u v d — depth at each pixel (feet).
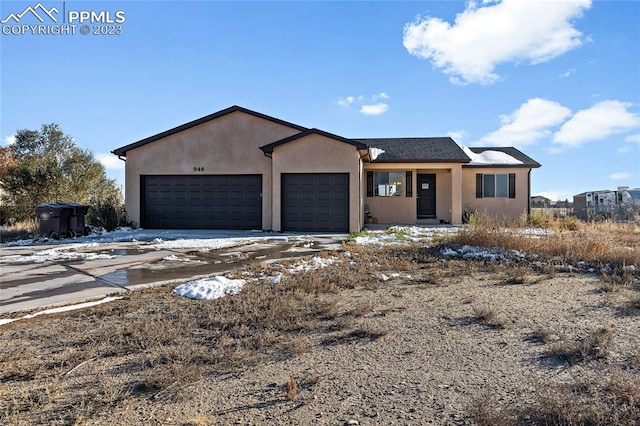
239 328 13.52
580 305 16.20
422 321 14.35
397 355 11.39
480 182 61.52
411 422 7.85
